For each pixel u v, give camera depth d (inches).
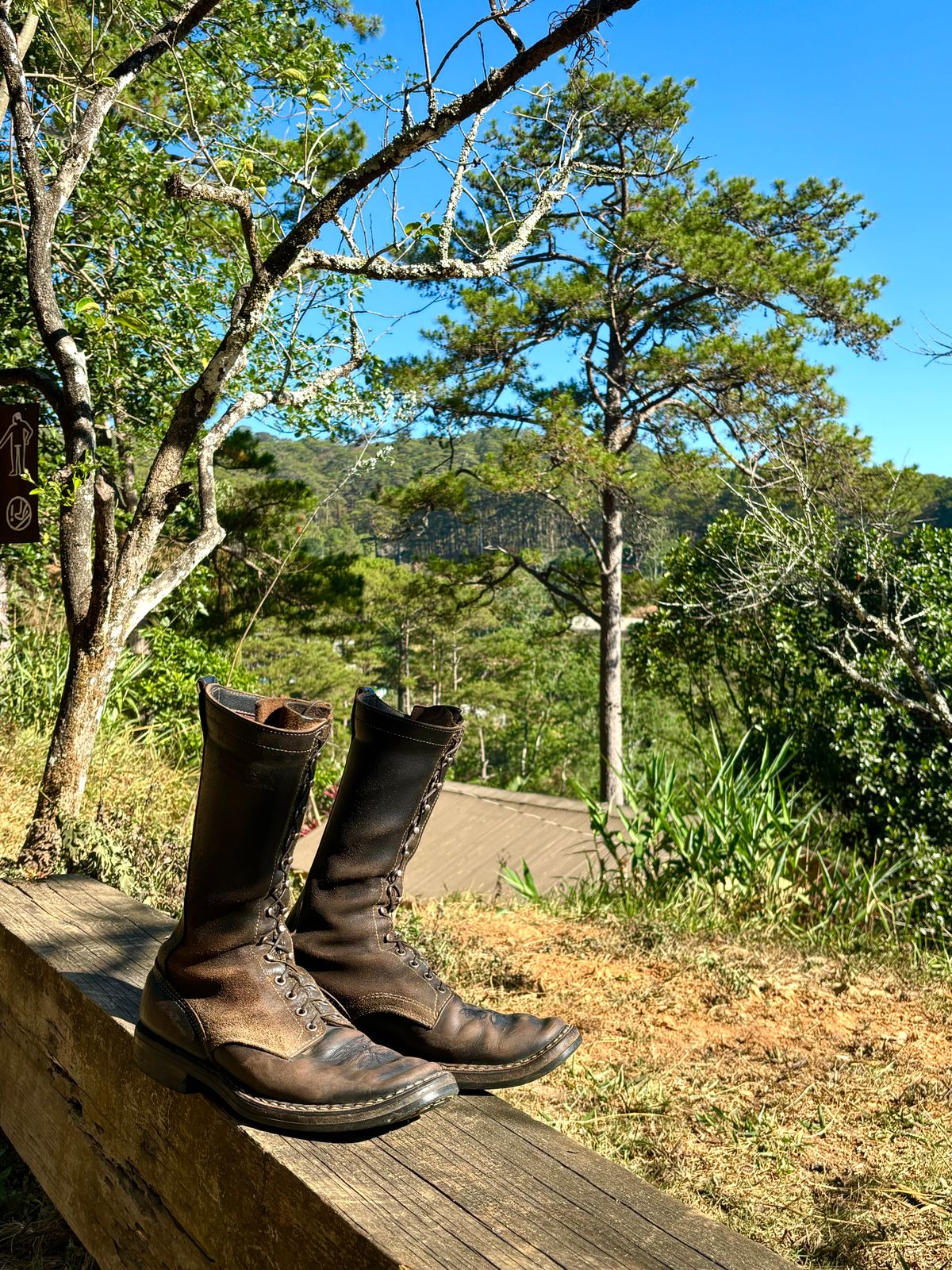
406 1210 48.1
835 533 342.6
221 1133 57.8
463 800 338.3
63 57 227.3
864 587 338.0
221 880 58.1
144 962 82.6
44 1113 81.9
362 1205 48.3
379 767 64.6
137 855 166.4
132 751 299.0
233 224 304.3
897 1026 166.7
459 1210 48.4
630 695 900.6
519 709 1600.6
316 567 722.2
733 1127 126.1
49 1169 80.6
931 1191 112.5
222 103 248.1
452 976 175.0
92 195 286.4
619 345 738.8
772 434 577.9
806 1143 123.3
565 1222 47.7
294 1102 54.6
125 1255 68.2
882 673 300.4
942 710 281.0
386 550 864.9
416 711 69.8
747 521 388.5
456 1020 62.9
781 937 217.0
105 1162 71.7
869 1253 98.9
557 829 306.5
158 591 176.4
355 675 1373.0
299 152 235.1
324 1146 54.4
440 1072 56.4
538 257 673.0
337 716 1159.6
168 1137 63.4
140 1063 61.8
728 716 458.0
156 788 268.2
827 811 309.4
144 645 409.1
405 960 64.2
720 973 185.2
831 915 235.9
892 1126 129.0
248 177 161.5
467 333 633.0
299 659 1158.3
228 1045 56.1
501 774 1396.4
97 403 279.4
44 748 263.9
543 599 1567.4
